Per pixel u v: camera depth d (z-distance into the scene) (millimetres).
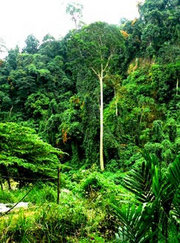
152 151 15102
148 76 26688
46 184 5801
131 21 39656
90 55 20703
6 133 5797
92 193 5195
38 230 2748
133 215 1930
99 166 18891
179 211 1993
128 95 25344
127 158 18344
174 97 22125
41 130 29328
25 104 35906
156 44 29969
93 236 2855
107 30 20344
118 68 33938
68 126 22703
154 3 35531
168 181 2027
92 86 25375
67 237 2891
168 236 1981
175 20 29672
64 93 37500
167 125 18672
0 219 2863
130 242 1974
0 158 5129
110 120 24469
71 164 21484
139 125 21828
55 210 3205
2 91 38469
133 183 2279
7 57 48031
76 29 41281
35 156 6094
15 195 4973
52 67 39594
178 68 23031
